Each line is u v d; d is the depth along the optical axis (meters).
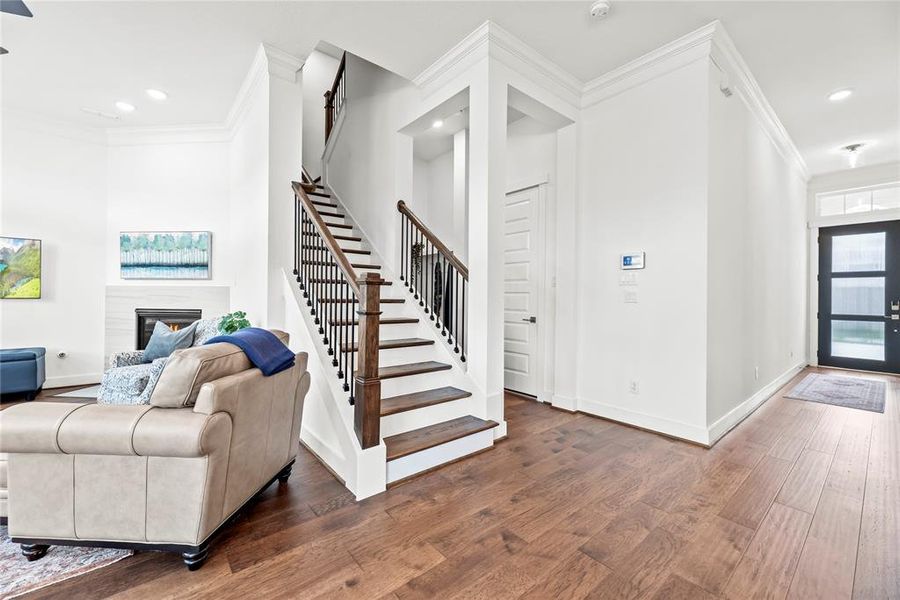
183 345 3.34
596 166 3.45
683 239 2.87
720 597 1.40
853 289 5.67
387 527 1.81
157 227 4.49
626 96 3.22
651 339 3.06
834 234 5.84
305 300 2.91
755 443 2.84
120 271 4.46
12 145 4.01
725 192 3.04
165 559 1.59
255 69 3.23
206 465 1.49
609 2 2.48
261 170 3.19
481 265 2.86
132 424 1.45
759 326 3.84
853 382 4.82
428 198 5.95
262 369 1.84
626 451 2.70
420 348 3.22
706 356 2.77
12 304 4.02
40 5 2.51
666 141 2.97
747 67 3.14
